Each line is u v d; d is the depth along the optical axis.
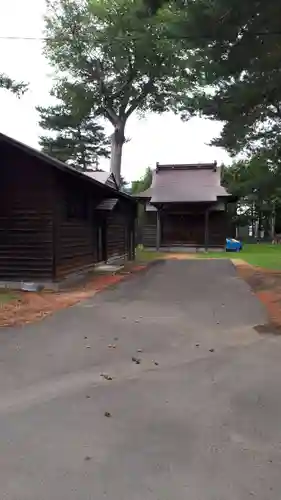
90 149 41.53
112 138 29.02
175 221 31.44
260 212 43.97
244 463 2.79
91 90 27.50
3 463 2.78
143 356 5.16
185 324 6.90
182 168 33.41
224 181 33.75
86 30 25.41
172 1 8.23
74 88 27.42
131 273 14.96
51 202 11.25
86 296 9.84
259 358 5.08
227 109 11.60
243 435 3.18
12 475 2.64
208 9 7.61
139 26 16.70
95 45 25.30
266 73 9.75
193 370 4.66
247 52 8.60
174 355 5.21
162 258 22.91
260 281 12.28
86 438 3.12
